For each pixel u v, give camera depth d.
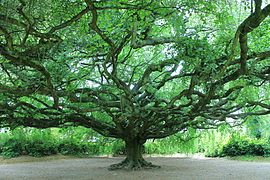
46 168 15.28
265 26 8.86
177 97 9.96
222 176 12.12
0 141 21.25
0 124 13.03
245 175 12.38
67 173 13.34
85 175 12.67
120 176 12.27
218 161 18.55
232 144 21.33
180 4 6.98
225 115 12.43
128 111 10.66
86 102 10.68
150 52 12.62
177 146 20.09
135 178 11.70
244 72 7.60
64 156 21.53
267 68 9.02
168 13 6.92
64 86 10.24
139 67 12.44
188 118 12.84
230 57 6.28
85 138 21.59
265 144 20.48
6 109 10.95
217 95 10.17
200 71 8.61
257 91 12.05
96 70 12.05
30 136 21.67
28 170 14.52
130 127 13.81
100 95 11.30
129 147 14.74
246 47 6.03
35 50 7.24
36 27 7.38
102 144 22.30
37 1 6.30
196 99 11.51
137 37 8.08
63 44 8.76
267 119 21.05
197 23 10.09
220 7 8.33
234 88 9.83
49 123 13.22
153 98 12.02
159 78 13.54
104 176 12.32
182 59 8.92
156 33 9.38
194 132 17.00
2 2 5.63
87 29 7.82
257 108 14.47
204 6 7.34
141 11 6.21
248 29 5.43
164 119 13.13
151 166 14.75
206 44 8.41
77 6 6.81
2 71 10.18
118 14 7.21
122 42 8.27
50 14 6.91
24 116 12.74
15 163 18.09
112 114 12.44
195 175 12.44
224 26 8.44
